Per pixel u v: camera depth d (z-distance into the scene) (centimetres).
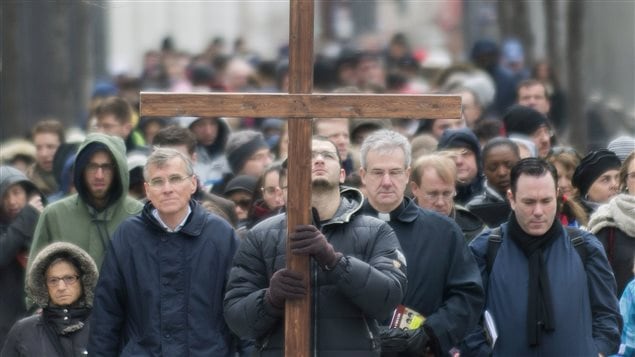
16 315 2306
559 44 4016
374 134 1947
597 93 3928
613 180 2278
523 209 1861
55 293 2023
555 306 1845
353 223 1761
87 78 4241
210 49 5106
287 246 1652
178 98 1644
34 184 2458
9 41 3828
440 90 3553
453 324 1862
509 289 1866
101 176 2155
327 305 1717
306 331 1655
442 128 2720
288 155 1648
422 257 1903
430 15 5138
